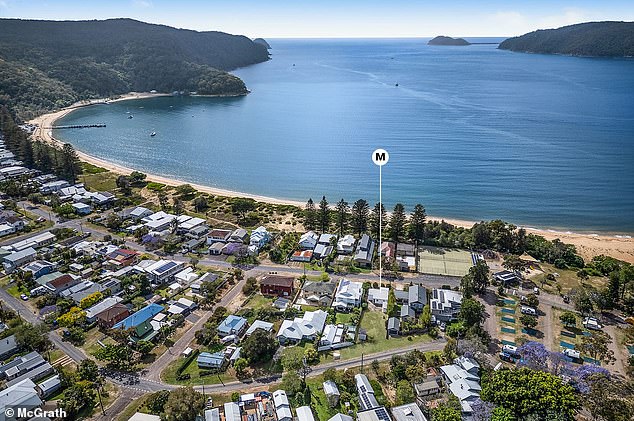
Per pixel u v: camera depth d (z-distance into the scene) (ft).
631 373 258.98
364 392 246.47
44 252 406.41
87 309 320.91
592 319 322.75
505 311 336.90
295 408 240.12
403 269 396.57
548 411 211.61
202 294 352.90
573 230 499.92
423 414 234.99
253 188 634.84
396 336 306.35
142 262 388.98
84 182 610.65
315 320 312.71
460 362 267.80
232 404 238.07
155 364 274.36
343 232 477.77
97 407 238.89
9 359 272.31
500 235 441.68
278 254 411.54
